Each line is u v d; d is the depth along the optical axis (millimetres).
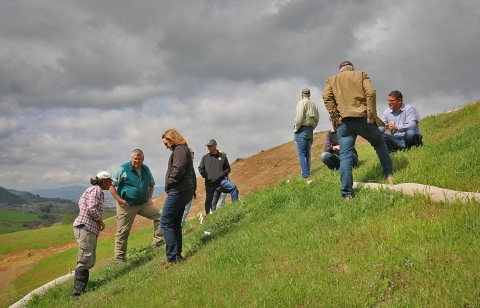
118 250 8688
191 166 6285
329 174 8062
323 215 5391
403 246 3842
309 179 8695
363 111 5496
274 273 4094
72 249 20094
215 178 10234
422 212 4578
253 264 4547
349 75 5641
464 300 2812
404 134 8266
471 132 7598
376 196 5434
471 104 11703
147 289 5008
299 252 4465
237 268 4570
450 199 4625
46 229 27734
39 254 23156
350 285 3465
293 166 15531
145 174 8711
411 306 2977
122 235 8680
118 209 8617
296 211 6164
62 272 16906
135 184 8508
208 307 3703
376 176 6691
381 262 3686
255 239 5348
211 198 10578
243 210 8227
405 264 3535
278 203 7051
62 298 7199
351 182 5762
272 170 16562
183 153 6051
